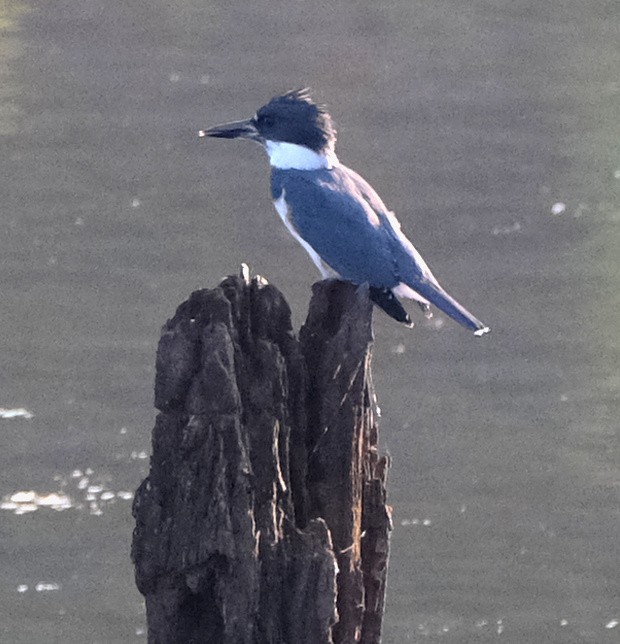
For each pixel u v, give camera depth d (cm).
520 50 2555
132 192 1981
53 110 2261
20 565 1236
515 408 1486
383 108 2306
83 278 1717
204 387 738
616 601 1215
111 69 2414
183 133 2183
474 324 980
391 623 1184
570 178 2069
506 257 1825
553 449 1417
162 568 748
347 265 1010
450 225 1909
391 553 1268
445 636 1170
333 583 749
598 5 2770
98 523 1280
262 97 2325
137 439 1399
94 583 1218
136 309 1639
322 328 816
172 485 747
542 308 1692
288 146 1078
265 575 747
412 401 1495
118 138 2166
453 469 1386
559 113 2317
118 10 2666
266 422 757
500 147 2175
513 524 1309
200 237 1838
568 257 1825
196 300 748
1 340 1569
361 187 1063
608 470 1383
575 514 1323
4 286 1691
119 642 1151
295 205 1044
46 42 2525
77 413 1438
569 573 1247
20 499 1309
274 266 1761
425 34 2609
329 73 2431
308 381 802
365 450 812
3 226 1858
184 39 2544
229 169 2059
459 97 2367
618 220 1927
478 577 1241
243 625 743
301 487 791
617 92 2406
